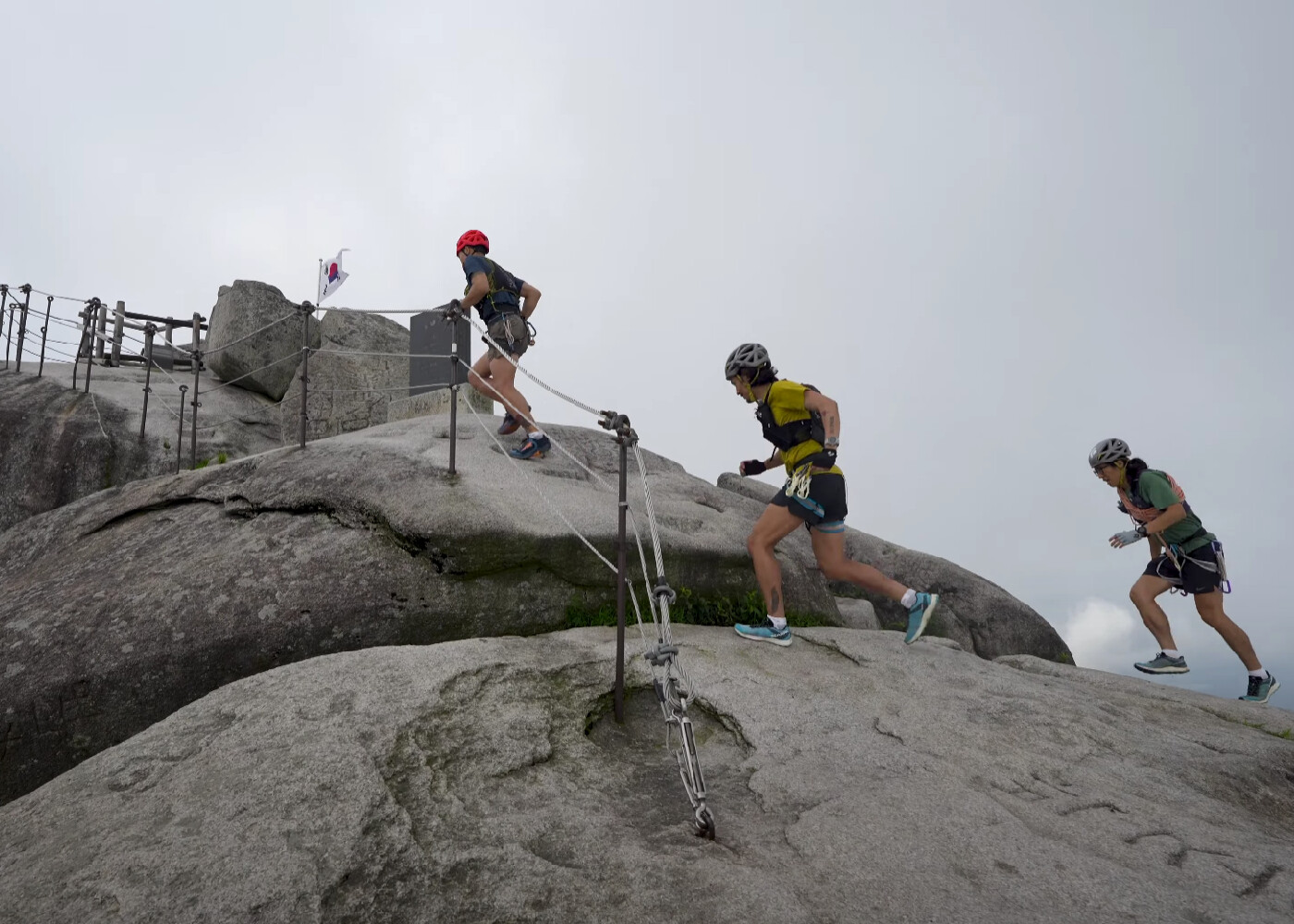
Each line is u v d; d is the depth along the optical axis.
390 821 2.51
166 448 10.78
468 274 6.27
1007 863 2.65
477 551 4.74
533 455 6.44
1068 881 2.57
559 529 5.10
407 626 4.53
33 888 2.20
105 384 12.13
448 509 4.87
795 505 4.77
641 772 3.28
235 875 2.23
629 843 2.63
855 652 4.73
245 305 12.96
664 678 3.64
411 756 2.88
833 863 2.58
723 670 4.15
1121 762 3.70
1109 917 2.39
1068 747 3.78
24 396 11.16
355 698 3.16
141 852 2.31
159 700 4.06
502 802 2.83
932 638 5.28
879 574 4.89
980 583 9.59
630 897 2.32
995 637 9.27
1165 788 3.50
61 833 2.43
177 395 12.27
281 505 5.35
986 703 4.16
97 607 4.47
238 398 13.07
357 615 4.45
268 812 2.48
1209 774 3.73
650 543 5.43
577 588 5.13
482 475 5.67
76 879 2.22
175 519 5.67
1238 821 3.31
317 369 11.84
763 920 2.22
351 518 5.09
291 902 2.16
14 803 2.62
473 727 3.18
